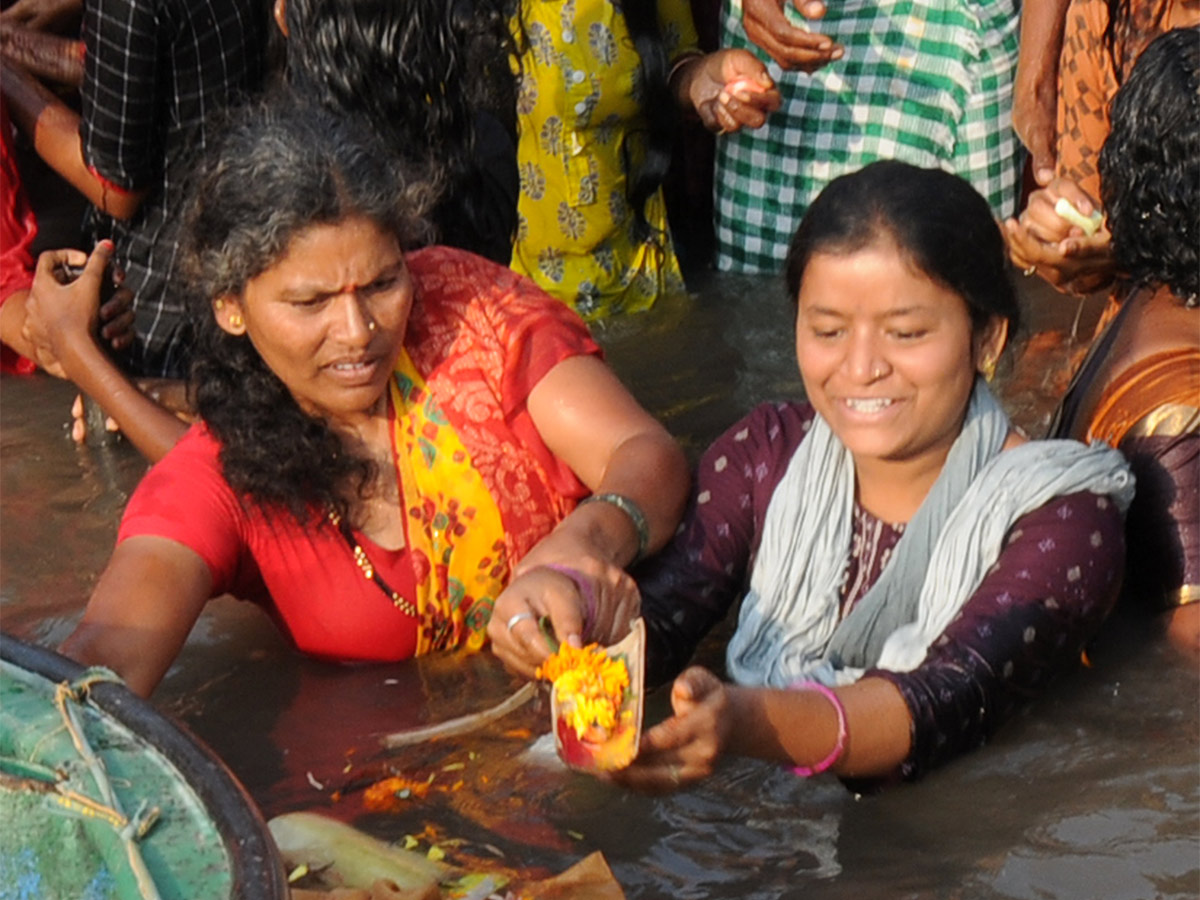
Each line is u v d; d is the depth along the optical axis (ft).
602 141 14.21
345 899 6.82
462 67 10.89
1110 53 10.97
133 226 13.05
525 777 8.20
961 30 14.38
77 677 5.93
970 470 8.27
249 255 8.02
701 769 6.95
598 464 9.16
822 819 7.75
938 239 7.72
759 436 8.95
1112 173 9.49
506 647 7.83
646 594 8.74
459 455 9.07
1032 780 7.91
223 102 12.42
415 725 8.74
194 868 4.98
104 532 11.42
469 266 9.50
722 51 14.26
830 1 14.74
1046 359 13.00
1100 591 8.11
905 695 7.63
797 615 8.55
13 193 13.39
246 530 8.89
